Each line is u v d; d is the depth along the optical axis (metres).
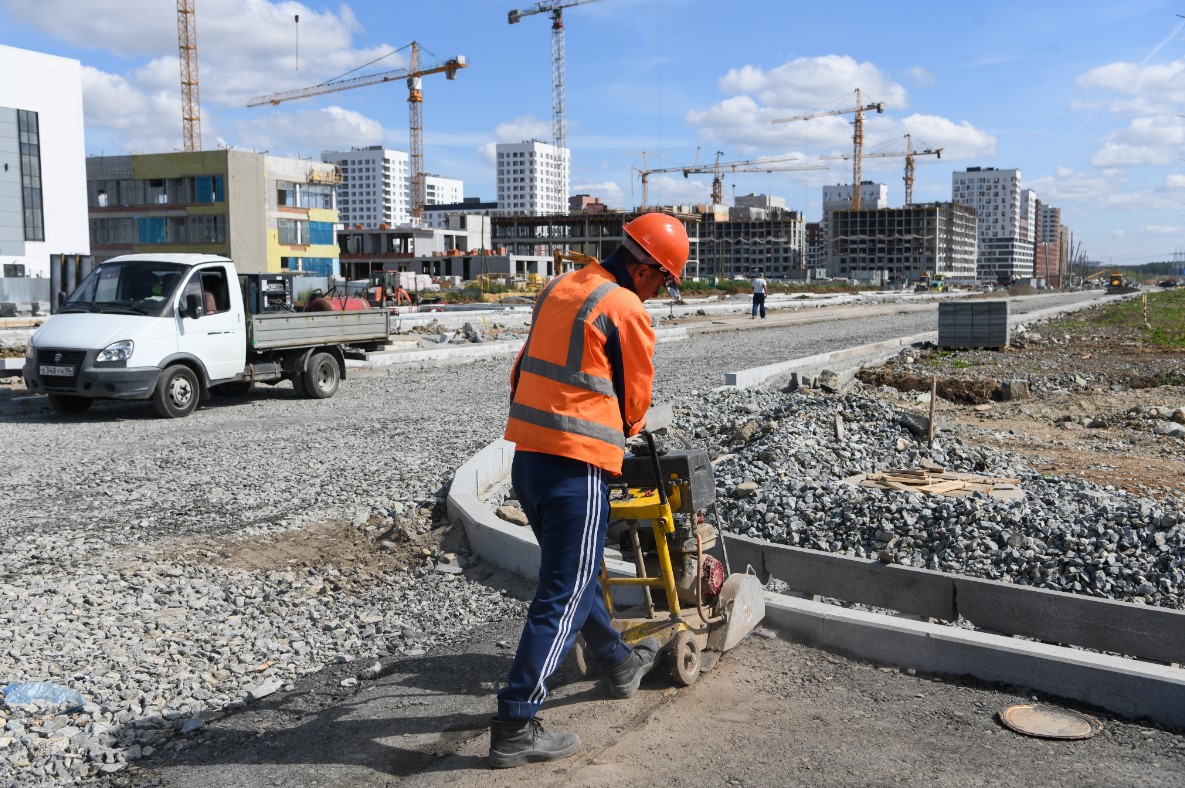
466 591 6.02
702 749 3.65
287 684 4.64
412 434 11.70
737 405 12.61
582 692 4.23
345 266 125.12
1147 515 6.32
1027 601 5.29
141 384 13.03
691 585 4.44
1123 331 28.69
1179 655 4.85
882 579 5.77
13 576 6.22
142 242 83.75
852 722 3.89
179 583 6.11
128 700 4.37
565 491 3.52
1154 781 3.37
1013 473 9.05
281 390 16.75
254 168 83.56
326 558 6.73
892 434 9.95
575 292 3.60
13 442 11.42
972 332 23.14
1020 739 3.72
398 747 3.82
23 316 35.38
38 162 66.62
